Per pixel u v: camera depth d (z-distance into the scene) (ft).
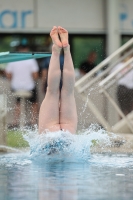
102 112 97.96
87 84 95.86
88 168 54.13
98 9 138.21
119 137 83.20
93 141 76.23
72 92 63.00
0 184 44.80
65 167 54.85
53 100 62.34
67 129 62.18
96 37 138.62
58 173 50.90
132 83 99.45
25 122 95.25
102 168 54.29
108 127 92.58
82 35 138.31
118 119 98.32
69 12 137.18
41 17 135.95
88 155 62.54
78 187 43.45
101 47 138.10
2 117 82.38
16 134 86.12
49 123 62.13
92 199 38.63
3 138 82.07
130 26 137.59
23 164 56.95
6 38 134.62
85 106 89.97
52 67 61.98
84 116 92.99
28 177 48.44
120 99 99.50
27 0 135.03
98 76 97.30
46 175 49.57
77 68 135.74
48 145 61.72
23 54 70.38
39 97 114.83
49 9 136.15
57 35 61.93
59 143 61.41
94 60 137.18
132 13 137.28
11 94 98.32
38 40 136.05
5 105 82.89
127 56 102.17
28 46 135.03
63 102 62.59
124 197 39.40
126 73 93.61
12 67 118.42
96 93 97.19
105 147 76.48
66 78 61.98
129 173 50.85
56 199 38.58
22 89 117.70
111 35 135.13
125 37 138.21
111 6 134.92
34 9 135.44
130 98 99.25
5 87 118.73
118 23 135.54
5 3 134.00
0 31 134.00
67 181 46.34
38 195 40.09
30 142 63.00
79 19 137.80
